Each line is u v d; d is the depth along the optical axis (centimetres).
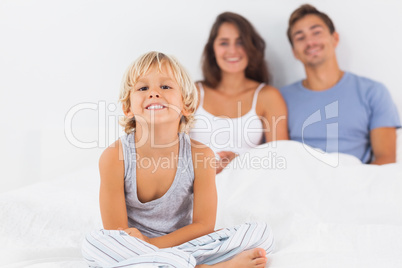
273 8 217
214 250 99
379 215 131
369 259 96
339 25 214
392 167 155
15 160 217
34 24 214
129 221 121
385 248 106
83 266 100
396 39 210
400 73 211
